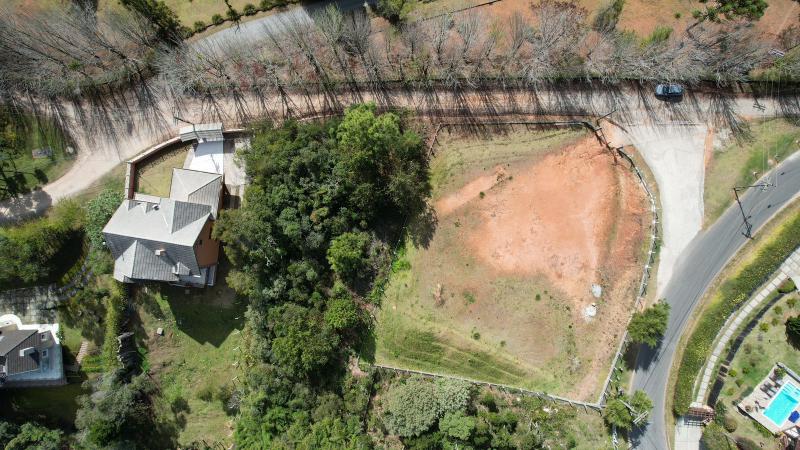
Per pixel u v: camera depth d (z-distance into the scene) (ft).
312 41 230.27
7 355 220.64
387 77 226.99
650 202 214.07
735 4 198.39
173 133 236.02
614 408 200.34
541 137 220.64
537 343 212.84
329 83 230.07
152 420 234.58
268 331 217.36
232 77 232.53
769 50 210.38
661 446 208.13
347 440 207.21
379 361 220.64
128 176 228.84
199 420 234.17
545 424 206.80
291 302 215.72
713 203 212.84
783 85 211.20
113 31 232.94
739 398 207.10
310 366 207.31
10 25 225.56
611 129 217.77
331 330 209.67
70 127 238.48
